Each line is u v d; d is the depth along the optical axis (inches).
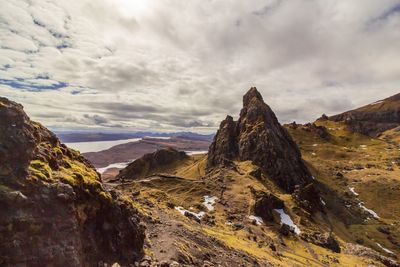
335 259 3708.2
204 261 1427.2
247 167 7564.0
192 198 5378.9
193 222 3228.3
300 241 4343.0
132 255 1046.4
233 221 4552.2
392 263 4377.5
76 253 788.6
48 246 743.7
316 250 4040.4
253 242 3447.3
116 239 1007.6
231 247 2129.7
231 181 6481.3
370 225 7623.0
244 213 4963.1
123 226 1058.1
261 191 5669.3
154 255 1186.6
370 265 3718.0
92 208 944.9
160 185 5856.3
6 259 676.1
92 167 1172.5
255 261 1921.8
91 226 941.2
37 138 940.6
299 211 5728.3
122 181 5935.0
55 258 741.3
